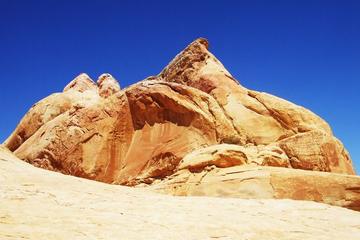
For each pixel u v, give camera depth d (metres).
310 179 26.33
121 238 10.30
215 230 11.86
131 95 41.12
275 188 26.05
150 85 41.06
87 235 10.20
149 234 10.91
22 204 12.45
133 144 39.62
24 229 10.00
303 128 37.34
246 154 30.70
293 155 35.06
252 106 39.81
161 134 38.88
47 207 12.51
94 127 40.88
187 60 47.56
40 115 49.31
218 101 40.59
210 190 26.83
